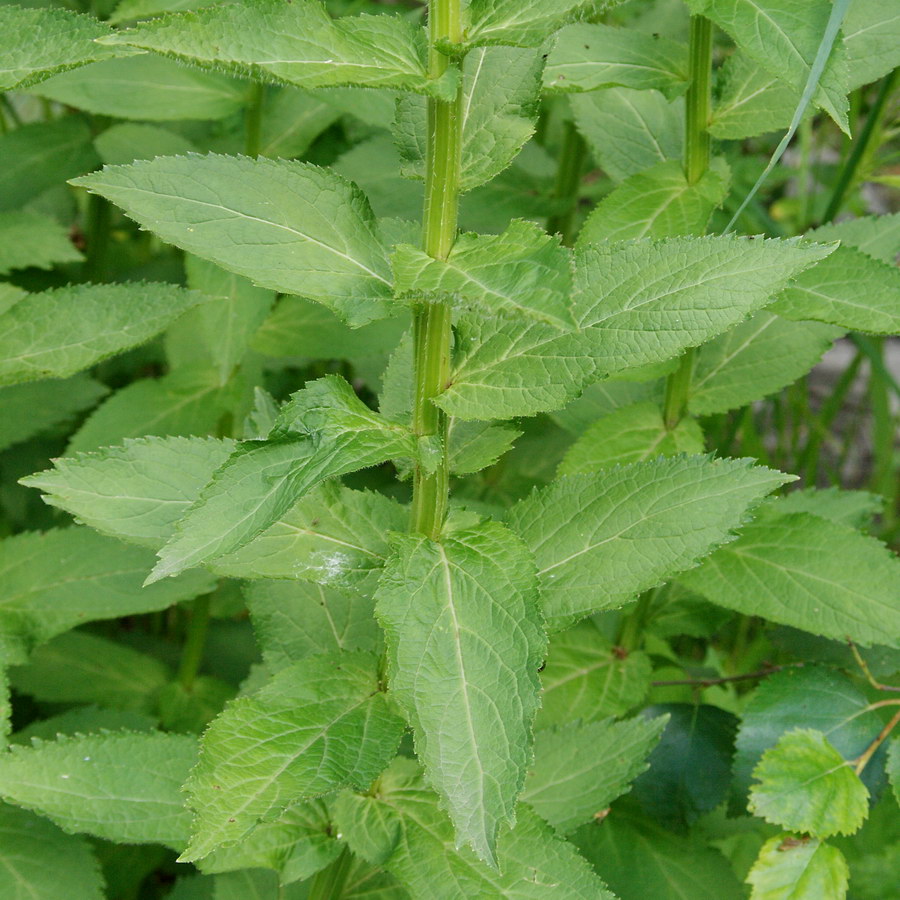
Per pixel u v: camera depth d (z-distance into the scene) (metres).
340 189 0.67
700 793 0.85
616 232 0.77
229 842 0.64
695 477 0.70
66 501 0.70
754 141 1.42
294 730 0.67
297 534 0.70
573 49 0.78
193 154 0.66
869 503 0.86
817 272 0.75
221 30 0.62
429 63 0.64
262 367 1.05
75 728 0.90
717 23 0.67
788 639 0.86
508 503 1.07
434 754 0.63
